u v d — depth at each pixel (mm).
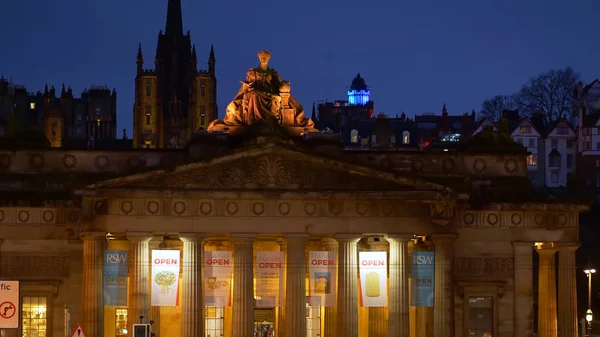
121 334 121438
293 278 115562
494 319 123188
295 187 115375
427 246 120562
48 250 118688
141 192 113562
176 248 122000
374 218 116500
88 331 113188
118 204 114062
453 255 122688
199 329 114875
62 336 118250
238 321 115125
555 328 125250
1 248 118375
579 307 177500
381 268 116500
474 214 123438
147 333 100000
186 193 114000
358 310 121062
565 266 123812
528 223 123625
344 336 116000
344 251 116250
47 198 119875
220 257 115688
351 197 115188
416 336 125625
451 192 115625
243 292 115250
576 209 123375
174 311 124125
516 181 126312
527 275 123500
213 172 114875
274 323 126312
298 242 115812
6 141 121312
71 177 121312
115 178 112875
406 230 116500
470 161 125875
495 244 123375
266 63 123312
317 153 114938
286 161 115438
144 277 114562
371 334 122062
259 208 115750
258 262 116062
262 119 121312
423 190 115750
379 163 124250
